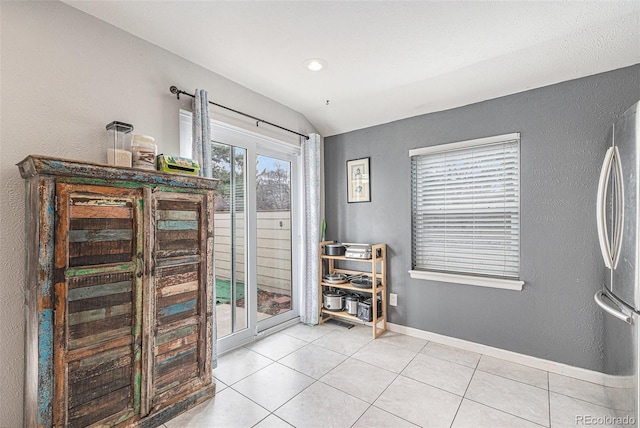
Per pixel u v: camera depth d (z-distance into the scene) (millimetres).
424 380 2150
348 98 2932
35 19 1557
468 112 2670
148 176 1598
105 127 1802
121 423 1517
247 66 2346
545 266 2301
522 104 2400
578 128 2178
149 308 1618
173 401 1735
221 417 1746
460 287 2693
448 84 2545
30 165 1286
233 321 2705
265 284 3033
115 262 1495
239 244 2777
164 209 1692
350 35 1944
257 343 2805
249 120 2727
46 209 1290
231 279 2701
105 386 1465
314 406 1853
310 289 3324
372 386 2072
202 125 2211
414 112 2941
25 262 1459
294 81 2592
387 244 3160
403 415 1768
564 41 1969
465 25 1839
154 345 1647
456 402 1889
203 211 1896
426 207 2955
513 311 2436
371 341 2850
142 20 1804
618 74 2045
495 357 2506
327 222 3670
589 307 2137
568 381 2131
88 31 1738
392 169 3133
